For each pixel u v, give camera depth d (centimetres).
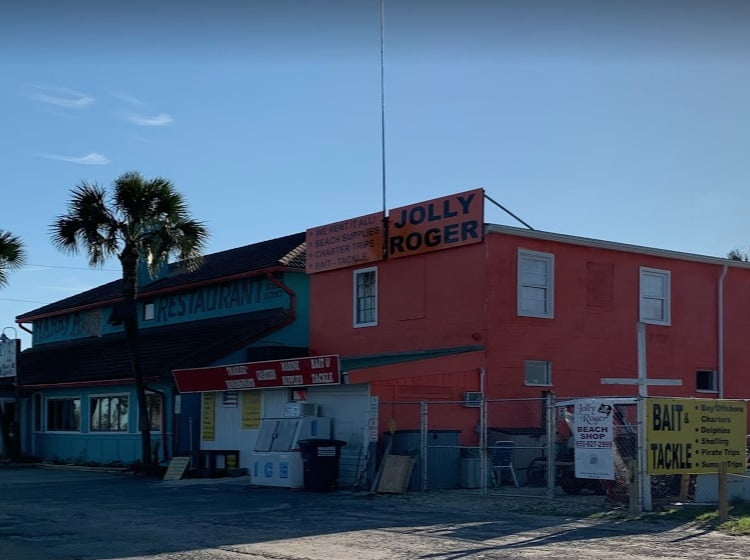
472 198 2253
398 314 2441
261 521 1493
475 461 2052
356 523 1459
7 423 3481
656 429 1528
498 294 2231
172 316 3469
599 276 2428
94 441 3125
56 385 3195
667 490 1717
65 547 1237
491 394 2192
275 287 2973
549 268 2336
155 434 2819
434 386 2138
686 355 2573
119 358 3159
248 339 2764
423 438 1998
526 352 2261
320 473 2014
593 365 2377
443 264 2328
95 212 2586
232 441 2503
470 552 1164
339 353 2620
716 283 2680
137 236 2645
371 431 2039
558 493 1872
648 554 1134
